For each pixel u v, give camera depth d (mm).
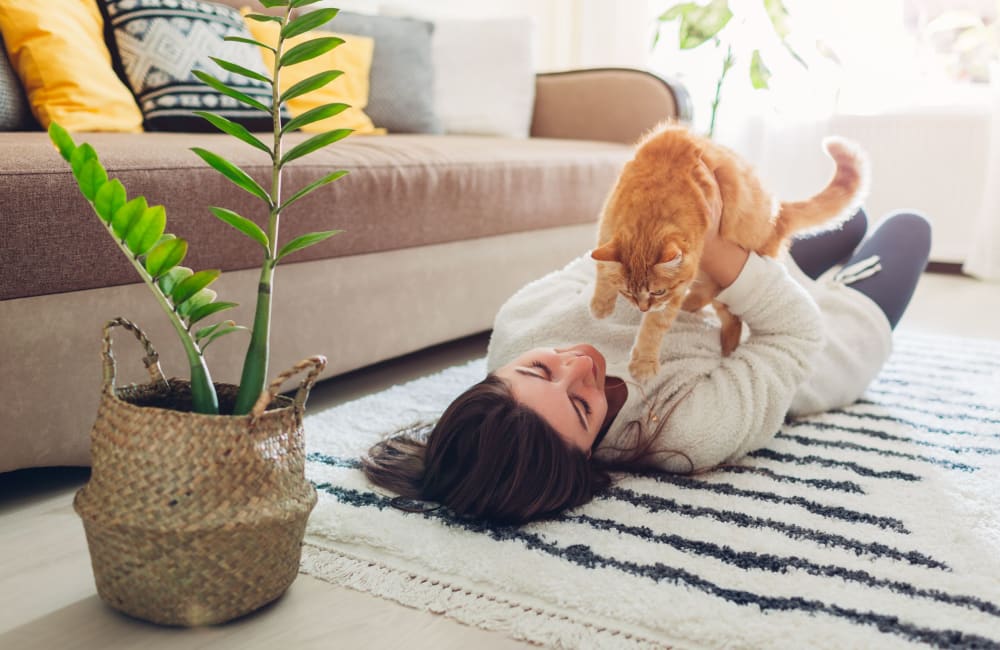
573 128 2811
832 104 3580
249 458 844
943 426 1584
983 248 3348
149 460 818
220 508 831
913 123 3527
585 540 1075
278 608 933
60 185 1121
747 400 1310
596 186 2332
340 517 1114
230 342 1402
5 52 1634
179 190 1270
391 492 1212
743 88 3672
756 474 1318
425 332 1836
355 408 1603
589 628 885
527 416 1128
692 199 1164
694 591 950
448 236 1843
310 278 1538
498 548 1050
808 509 1184
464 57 2795
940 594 951
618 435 1331
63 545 1083
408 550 1041
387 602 948
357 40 2432
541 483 1120
